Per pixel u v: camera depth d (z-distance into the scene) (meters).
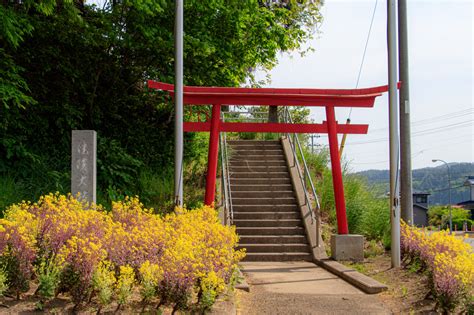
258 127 13.61
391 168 10.95
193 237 7.87
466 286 7.22
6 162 13.88
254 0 17.62
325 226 14.30
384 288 8.83
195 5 16.31
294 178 16.22
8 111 14.03
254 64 20.58
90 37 14.77
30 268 6.67
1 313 6.00
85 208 10.16
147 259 7.33
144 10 14.64
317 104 13.23
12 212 8.61
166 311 6.64
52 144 15.39
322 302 8.26
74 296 6.31
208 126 13.73
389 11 11.19
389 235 13.37
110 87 17.28
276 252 13.23
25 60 15.09
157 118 18.80
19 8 14.07
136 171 15.67
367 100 13.33
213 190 13.25
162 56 16.70
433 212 61.19
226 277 7.95
